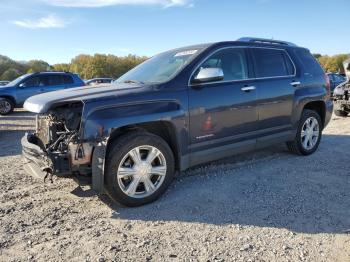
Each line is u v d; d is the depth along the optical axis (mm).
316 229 3539
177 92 4344
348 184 4789
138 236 3426
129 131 4148
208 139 4668
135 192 4082
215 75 4406
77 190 4656
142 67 5301
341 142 7340
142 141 4039
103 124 3764
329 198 4309
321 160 5938
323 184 4785
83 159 3758
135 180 4055
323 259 3008
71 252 3143
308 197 4340
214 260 2992
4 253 3139
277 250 3148
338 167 5539
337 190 4570
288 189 4602
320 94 6227
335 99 11672
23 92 15297
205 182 4871
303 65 6086
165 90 4273
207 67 4715
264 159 5977
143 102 4062
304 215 3846
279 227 3580
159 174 4227
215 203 4176
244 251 3133
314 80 6184
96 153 3764
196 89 4520
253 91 5117
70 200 4328
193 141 4516
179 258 3031
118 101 3900
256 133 5258
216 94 4680
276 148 6688
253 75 5227
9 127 10844
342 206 4082
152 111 4090
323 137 7918
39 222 3736
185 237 3393
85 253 3125
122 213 3955
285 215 3850
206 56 4730
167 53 5355
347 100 11258
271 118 5441
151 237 3400
